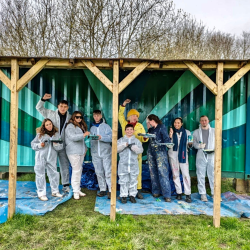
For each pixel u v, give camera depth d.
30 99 4.79
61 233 2.90
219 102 3.15
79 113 4.02
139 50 8.86
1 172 5.20
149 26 8.91
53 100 4.84
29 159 4.81
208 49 12.24
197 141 4.20
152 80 4.84
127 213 3.53
